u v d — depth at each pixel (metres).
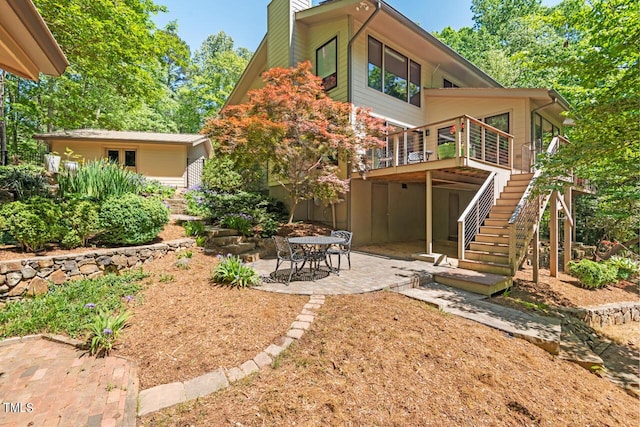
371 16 8.38
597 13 6.23
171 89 29.38
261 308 3.96
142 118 20.27
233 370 2.74
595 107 5.35
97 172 6.61
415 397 2.51
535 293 6.20
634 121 5.10
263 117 7.32
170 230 7.33
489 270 6.25
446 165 7.21
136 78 10.81
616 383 3.62
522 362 3.24
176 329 3.40
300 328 3.45
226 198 9.64
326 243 5.35
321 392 2.48
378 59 10.00
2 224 4.52
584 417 2.62
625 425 2.65
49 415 2.19
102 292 4.30
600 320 5.80
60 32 8.06
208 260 6.02
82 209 5.33
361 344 3.15
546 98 9.52
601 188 10.95
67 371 2.73
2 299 4.13
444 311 4.31
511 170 8.88
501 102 10.23
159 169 14.25
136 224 5.62
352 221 9.54
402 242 10.88
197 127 26.08
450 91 10.78
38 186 7.31
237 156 7.77
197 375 2.67
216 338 3.23
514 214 6.41
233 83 26.02
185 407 2.30
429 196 7.65
